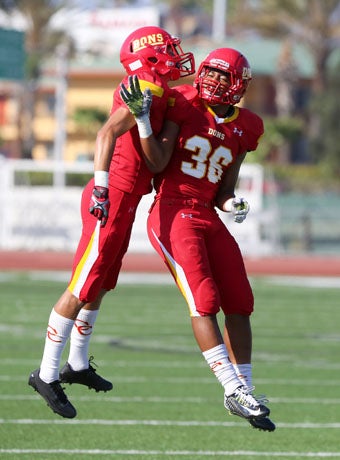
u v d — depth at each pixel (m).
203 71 23.86
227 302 23.95
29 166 88.56
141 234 88.19
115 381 37.59
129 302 62.56
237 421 31.88
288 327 53.16
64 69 133.88
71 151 180.62
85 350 24.52
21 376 37.69
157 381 37.81
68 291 23.47
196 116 23.72
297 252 101.19
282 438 29.72
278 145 177.12
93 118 173.25
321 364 42.09
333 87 176.12
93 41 176.75
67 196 89.25
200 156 23.66
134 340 47.31
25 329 49.41
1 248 89.38
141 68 23.66
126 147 23.53
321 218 115.25
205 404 34.22
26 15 169.62
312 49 179.12
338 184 163.50
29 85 170.12
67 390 36.09
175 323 53.41
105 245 23.30
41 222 89.31
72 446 28.17
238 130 24.03
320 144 172.75
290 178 162.62
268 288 73.44
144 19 174.38
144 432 30.09
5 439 28.77
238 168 24.42
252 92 187.75
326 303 64.69
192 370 40.16
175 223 23.30
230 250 23.86
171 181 23.67
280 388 37.03
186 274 22.94
